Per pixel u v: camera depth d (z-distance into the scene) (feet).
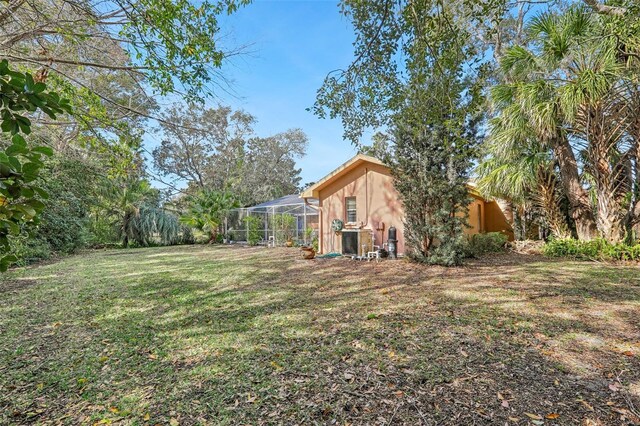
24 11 11.84
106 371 8.91
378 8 11.07
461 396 7.32
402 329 11.60
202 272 25.16
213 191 61.77
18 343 10.94
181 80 12.85
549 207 31.48
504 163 31.30
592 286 17.81
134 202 56.29
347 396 7.43
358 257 30.81
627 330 11.20
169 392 7.79
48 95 4.15
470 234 37.17
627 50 20.42
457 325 11.89
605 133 25.66
